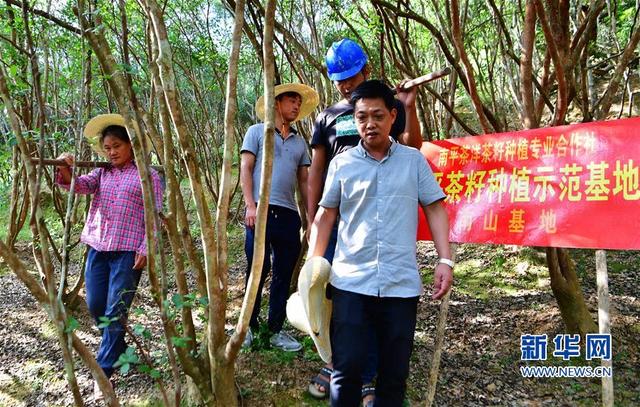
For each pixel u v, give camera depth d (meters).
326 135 2.42
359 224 1.82
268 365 2.62
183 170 5.39
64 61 4.02
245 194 2.69
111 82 1.73
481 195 2.33
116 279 2.41
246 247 2.72
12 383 2.71
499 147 2.32
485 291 3.73
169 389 2.54
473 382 2.59
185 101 6.16
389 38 3.43
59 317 1.51
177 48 5.36
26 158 1.55
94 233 2.51
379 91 1.80
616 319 3.08
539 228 2.13
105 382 1.62
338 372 1.77
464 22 4.32
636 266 3.87
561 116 2.53
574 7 4.16
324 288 1.91
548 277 3.73
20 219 3.63
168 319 1.78
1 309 3.78
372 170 1.83
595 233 1.98
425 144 2.57
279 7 4.44
